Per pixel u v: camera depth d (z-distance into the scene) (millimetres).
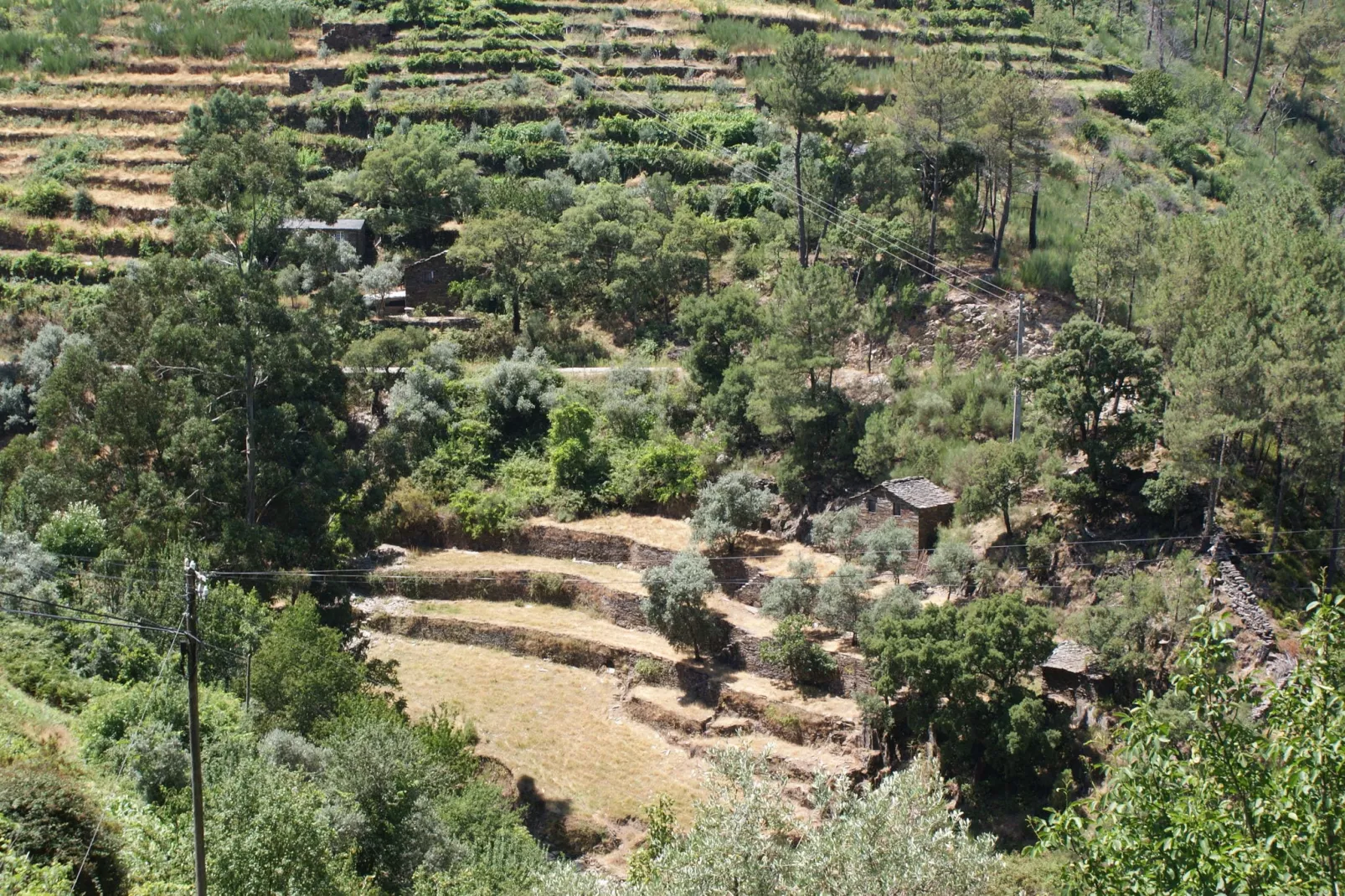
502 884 35406
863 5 110500
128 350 61375
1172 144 87438
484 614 60375
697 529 60188
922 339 67438
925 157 76562
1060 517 54000
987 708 46969
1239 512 51438
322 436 61031
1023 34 105812
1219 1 114812
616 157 89375
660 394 69188
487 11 105312
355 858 36000
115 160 92688
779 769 47156
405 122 92312
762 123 88750
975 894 25250
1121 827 20969
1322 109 103062
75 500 55812
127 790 34531
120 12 111438
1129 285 62031
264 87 99562
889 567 55156
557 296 78562
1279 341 50312
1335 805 19359
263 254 64562
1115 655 46500
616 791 48438
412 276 79250
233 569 53469
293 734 41094
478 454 68750
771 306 67250
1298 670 20594
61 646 44688
